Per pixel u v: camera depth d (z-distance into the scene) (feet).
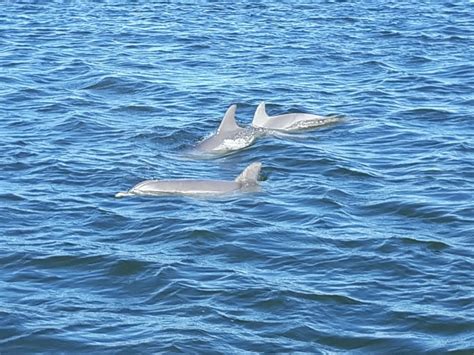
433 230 95.71
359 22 220.23
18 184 109.50
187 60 177.88
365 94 153.28
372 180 110.83
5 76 162.30
